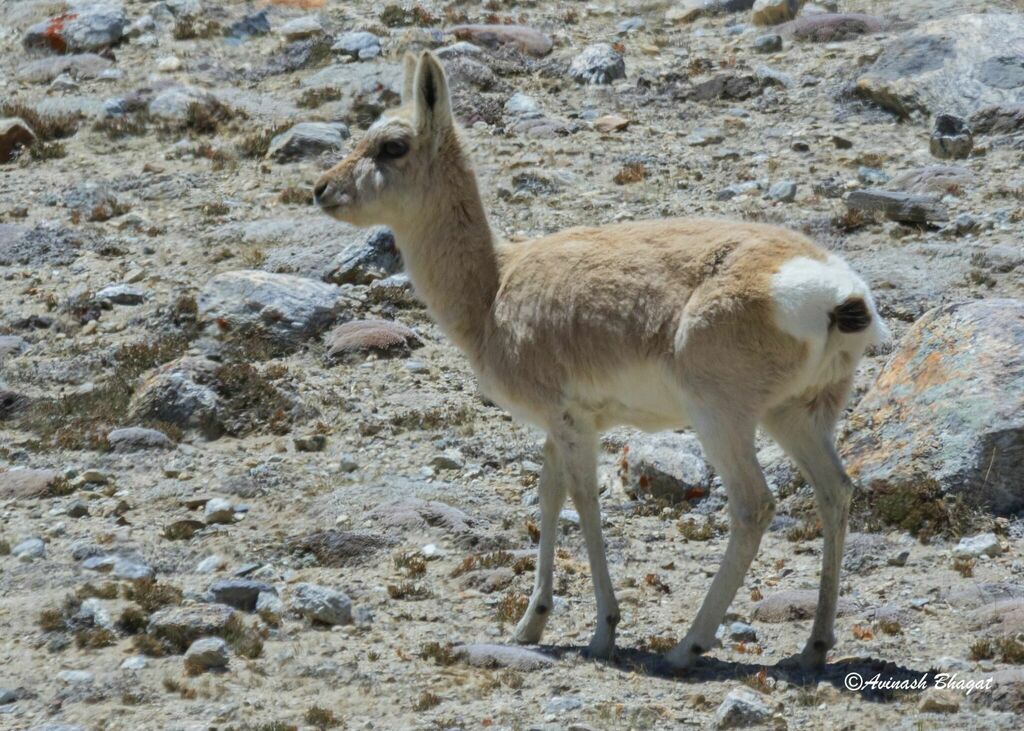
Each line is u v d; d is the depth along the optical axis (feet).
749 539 68.64
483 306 78.54
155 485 103.76
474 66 202.39
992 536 88.79
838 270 68.08
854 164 167.22
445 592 84.89
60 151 185.26
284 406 116.47
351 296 138.21
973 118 176.04
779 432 71.10
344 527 94.79
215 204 164.04
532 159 172.96
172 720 66.39
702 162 171.53
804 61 205.16
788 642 76.28
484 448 109.81
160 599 80.18
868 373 114.21
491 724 65.51
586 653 73.92
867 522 92.68
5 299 142.10
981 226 142.41
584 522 74.28
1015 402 93.50
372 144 80.89
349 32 225.97
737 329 67.36
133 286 142.92
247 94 205.77
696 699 67.05
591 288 72.38
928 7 220.84
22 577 85.92
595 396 73.10
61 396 121.08
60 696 69.26
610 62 204.33
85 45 225.35
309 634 77.77
